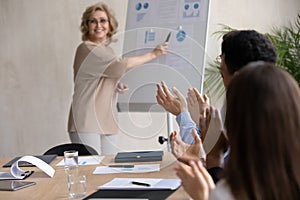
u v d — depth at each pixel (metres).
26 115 4.29
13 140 4.31
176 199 1.71
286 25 4.05
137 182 1.95
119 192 1.83
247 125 1.09
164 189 1.83
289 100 1.09
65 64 4.20
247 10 4.07
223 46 1.97
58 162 2.58
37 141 4.30
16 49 4.23
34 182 2.10
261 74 1.12
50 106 4.26
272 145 1.07
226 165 1.18
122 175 2.14
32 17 4.20
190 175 1.39
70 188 1.89
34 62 4.23
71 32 4.18
